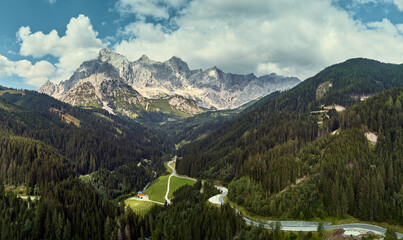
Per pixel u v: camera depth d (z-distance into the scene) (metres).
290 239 122.25
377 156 172.00
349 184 149.00
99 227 169.50
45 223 157.25
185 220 153.38
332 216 141.25
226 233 131.75
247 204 162.75
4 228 146.62
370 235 117.69
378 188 145.50
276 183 167.12
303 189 154.00
